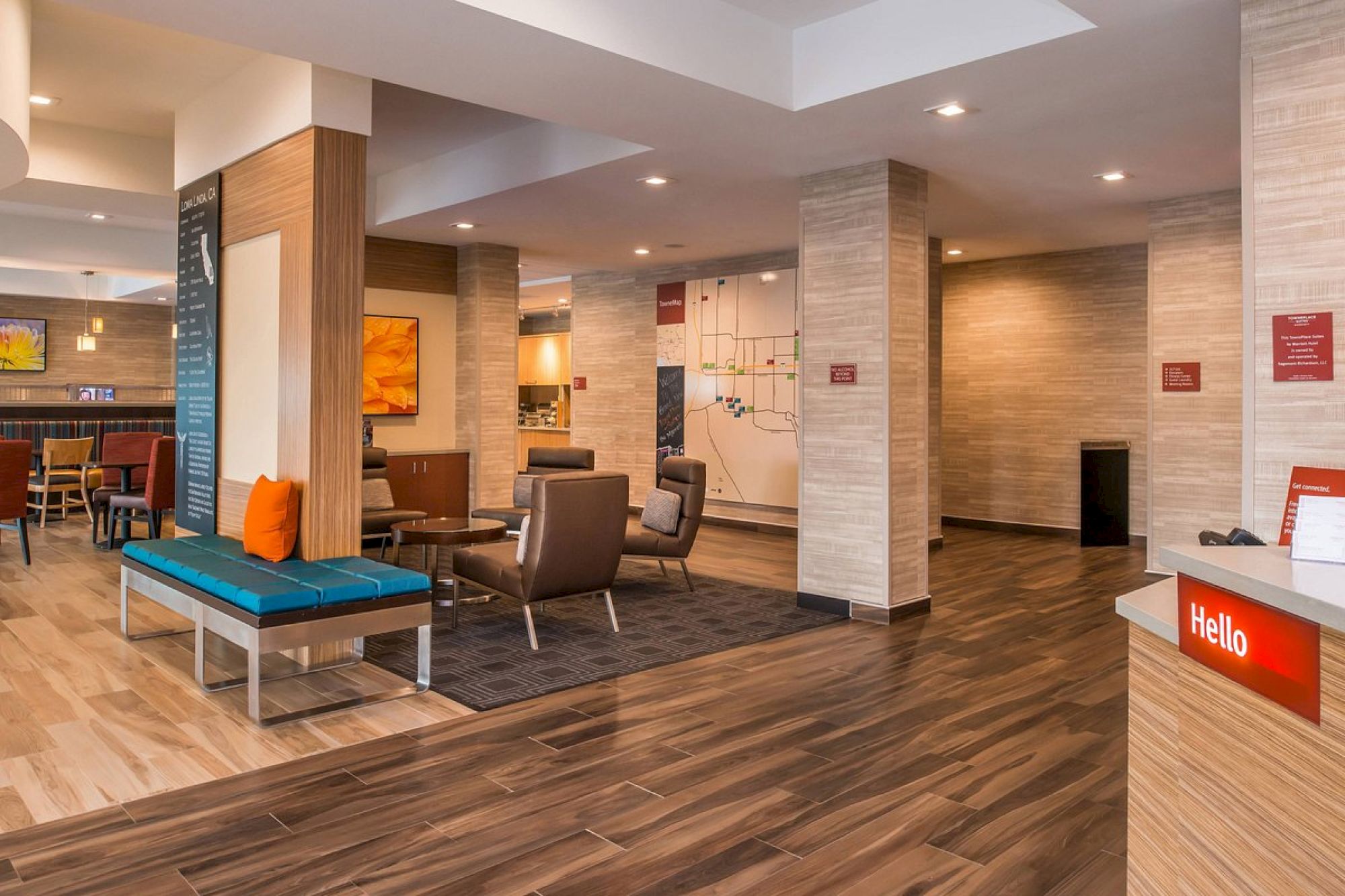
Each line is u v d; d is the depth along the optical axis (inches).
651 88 181.8
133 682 183.3
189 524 243.8
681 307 434.9
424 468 369.4
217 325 227.8
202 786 136.3
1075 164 243.4
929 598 252.1
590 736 157.6
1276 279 138.7
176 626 227.5
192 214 240.8
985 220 321.1
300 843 119.1
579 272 470.3
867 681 188.9
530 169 268.8
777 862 114.7
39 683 182.5
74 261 413.7
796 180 261.9
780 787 137.3
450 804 130.9
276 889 107.8
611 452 473.1
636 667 197.6
